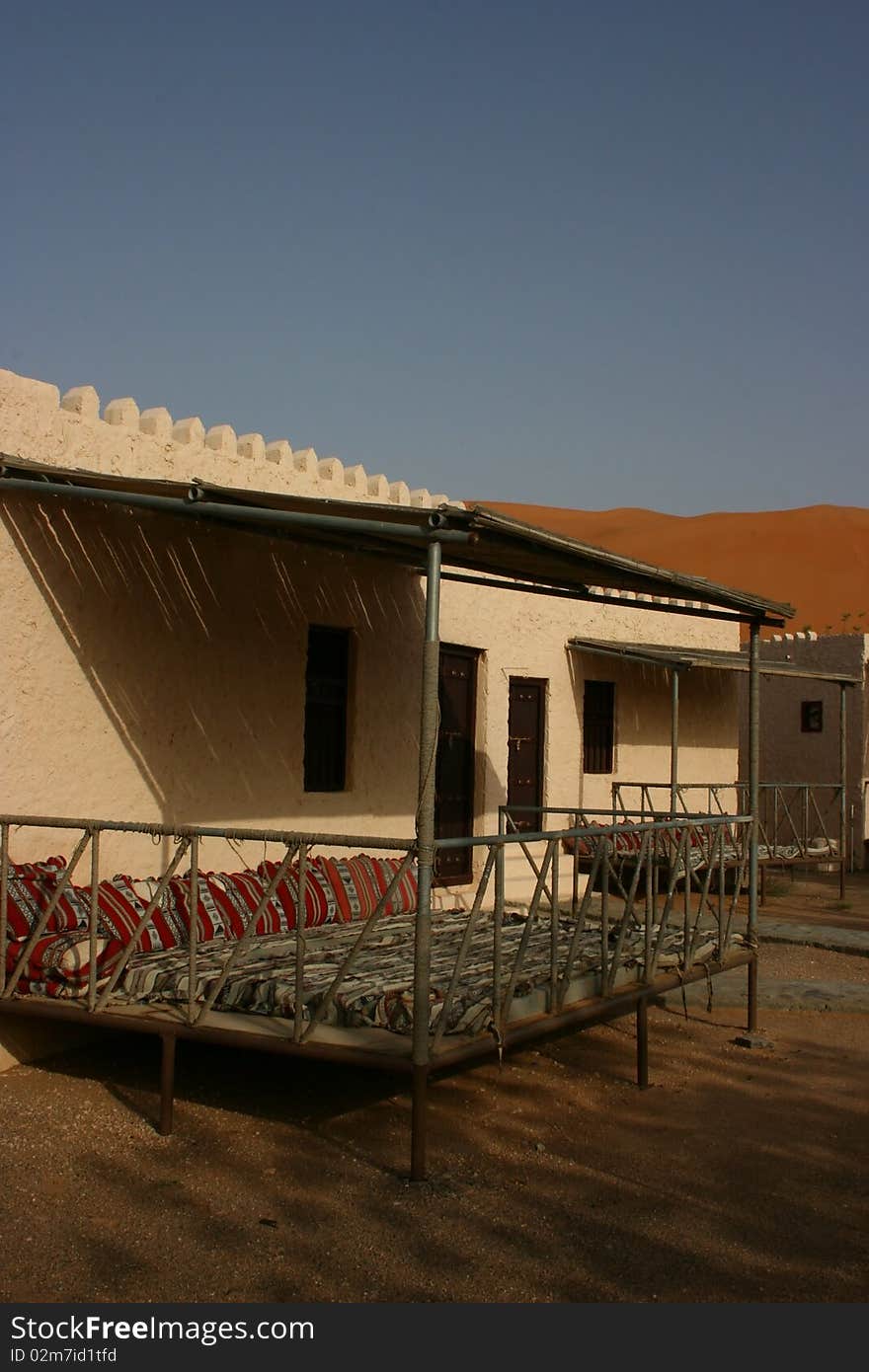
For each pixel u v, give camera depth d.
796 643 20.48
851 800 19.58
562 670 13.17
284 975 6.18
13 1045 6.82
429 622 5.29
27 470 6.54
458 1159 5.68
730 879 15.27
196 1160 5.57
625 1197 5.30
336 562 9.52
